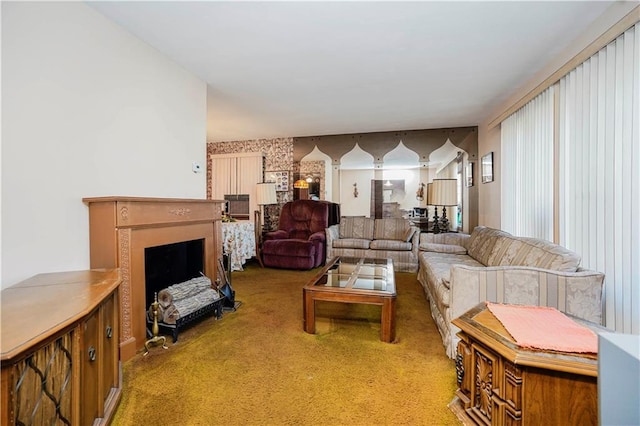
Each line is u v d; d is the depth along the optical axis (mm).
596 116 1997
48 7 1671
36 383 910
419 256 4012
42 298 1234
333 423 1385
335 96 3570
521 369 1090
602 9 1898
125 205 1933
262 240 5082
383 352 2059
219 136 5891
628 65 1721
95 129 1956
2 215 1473
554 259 1891
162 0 1820
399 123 4910
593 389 1032
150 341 2111
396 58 2590
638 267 1674
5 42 1483
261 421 1396
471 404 1364
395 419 1410
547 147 2707
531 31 2156
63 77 1755
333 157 5797
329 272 2854
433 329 2455
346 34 2203
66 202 1775
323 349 2100
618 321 1801
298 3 1841
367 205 5699
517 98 3352
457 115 4418
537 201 2896
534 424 1083
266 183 5293
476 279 1856
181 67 2752
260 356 2002
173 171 2662
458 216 5570
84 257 1875
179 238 2482
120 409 1474
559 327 1285
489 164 4352
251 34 2203
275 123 4883
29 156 1586
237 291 3529
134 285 2021
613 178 1842
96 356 1289
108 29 2027
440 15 1965
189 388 1648
